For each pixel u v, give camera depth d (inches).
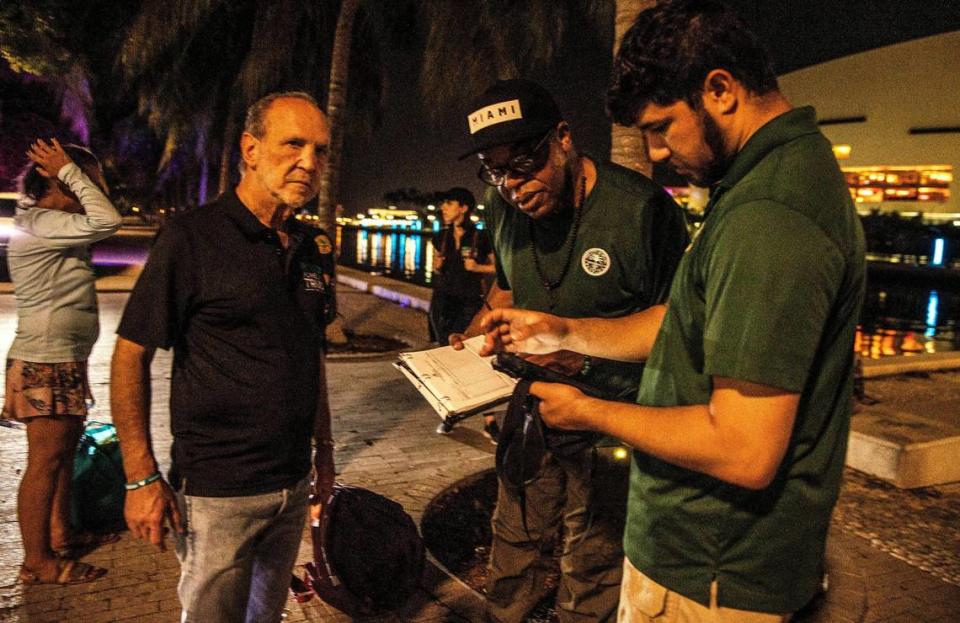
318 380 84.5
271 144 76.5
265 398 77.3
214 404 76.2
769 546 53.1
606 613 101.7
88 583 124.7
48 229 113.7
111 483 143.3
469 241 249.0
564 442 95.7
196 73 701.9
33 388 117.9
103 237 115.2
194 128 837.8
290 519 85.0
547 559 112.6
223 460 76.8
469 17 343.0
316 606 122.2
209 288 75.1
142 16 416.5
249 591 81.7
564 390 58.5
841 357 51.8
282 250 80.6
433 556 140.8
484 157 86.5
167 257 73.7
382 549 104.9
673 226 94.5
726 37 49.2
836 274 46.9
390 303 532.7
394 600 106.0
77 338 120.5
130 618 115.0
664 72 50.3
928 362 338.6
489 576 110.8
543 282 98.3
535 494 104.7
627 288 95.3
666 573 57.1
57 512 131.5
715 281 48.9
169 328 75.0
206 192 1301.7
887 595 137.8
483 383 89.2
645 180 94.4
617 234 92.3
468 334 113.8
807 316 45.7
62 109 774.5
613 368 97.7
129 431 75.3
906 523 174.2
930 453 201.0
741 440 46.1
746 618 53.9
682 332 55.2
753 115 51.6
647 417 52.1
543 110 85.0
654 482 58.0
